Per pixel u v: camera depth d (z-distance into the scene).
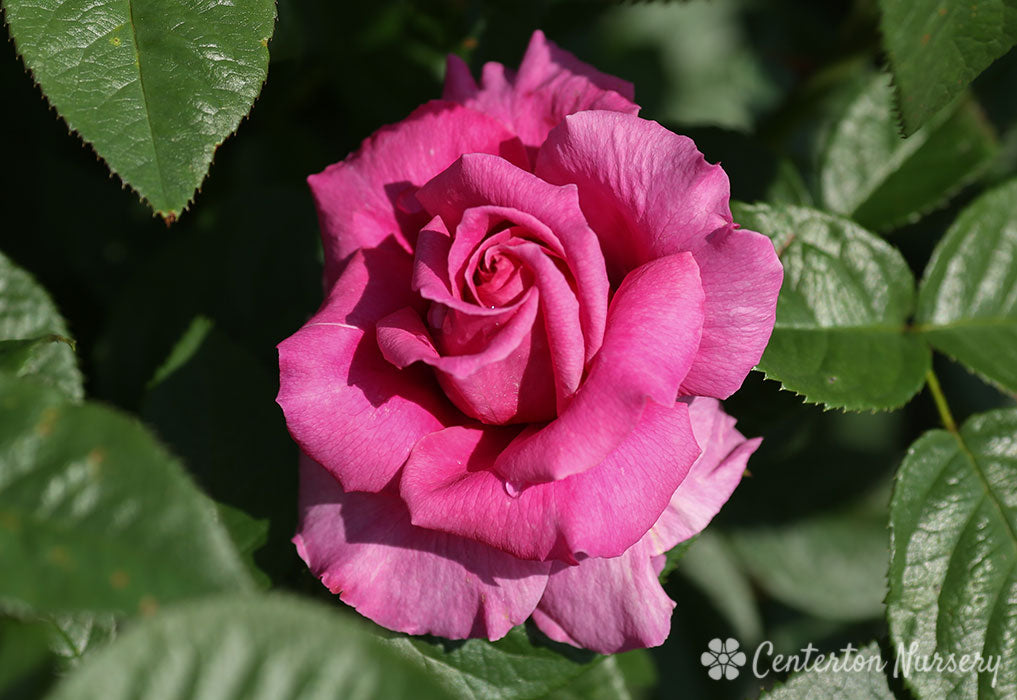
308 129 0.69
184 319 0.63
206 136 0.53
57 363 0.56
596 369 0.52
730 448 0.56
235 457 0.58
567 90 0.56
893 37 0.53
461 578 0.54
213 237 0.64
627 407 0.51
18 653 0.46
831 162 0.67
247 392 0.58
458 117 0.56
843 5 0.92
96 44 0.52
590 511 0.52
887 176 0.67
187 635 0.45
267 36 0.53
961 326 0.60
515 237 0.53
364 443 0.53
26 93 0.66
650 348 0.51
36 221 0.67
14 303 0.56
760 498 0.71
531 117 0.56
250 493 0.58
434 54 0.66
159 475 0.46
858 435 0.79
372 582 0.54
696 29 0.95
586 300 0.52
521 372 0.52
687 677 0.71
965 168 0.66
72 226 0.68
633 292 0.52
